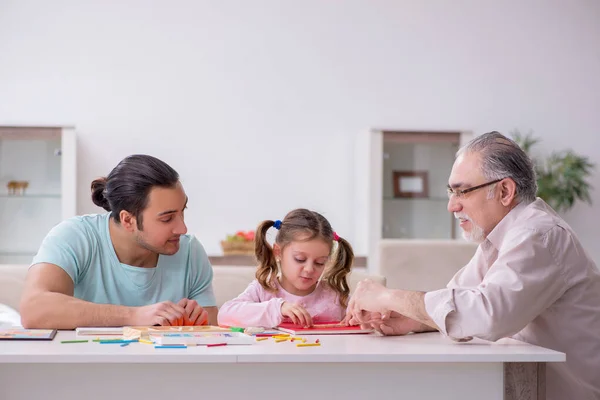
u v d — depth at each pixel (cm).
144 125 566
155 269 231
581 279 199
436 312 183
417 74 598
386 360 160
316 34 586
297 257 243
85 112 560
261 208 578
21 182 515
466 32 605
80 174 558
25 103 554
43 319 200
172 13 570
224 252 529
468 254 379
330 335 198
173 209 213
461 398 166
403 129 556
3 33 553
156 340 170
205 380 158
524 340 213
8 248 514
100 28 562
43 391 155
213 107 574
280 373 160
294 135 583
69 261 218
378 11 593
